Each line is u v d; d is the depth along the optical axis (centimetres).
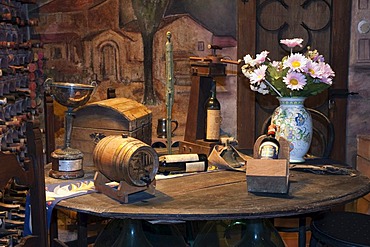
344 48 334
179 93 330
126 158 153
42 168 138
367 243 175
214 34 328
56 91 183
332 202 157
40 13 319
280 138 187
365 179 187
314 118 341
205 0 325
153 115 332
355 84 337
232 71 331
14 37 229
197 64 221
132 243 177
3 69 197
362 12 331
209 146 213
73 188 172
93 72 329
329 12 333
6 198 197
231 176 192
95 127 203
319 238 188
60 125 321
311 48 336
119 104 208
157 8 324
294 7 333
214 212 145
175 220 152
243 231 189
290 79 197
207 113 217
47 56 323
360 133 340
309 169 199
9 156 126
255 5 328
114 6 323
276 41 334
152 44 328
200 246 195
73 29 324
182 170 197
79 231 201
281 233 317
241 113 336
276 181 162
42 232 139
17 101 220
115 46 327
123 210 147
